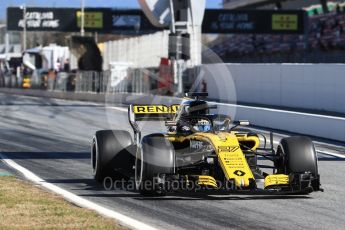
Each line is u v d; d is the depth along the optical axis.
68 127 73.12
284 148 31.30
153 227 24.70
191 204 29.73
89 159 46.94
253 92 105.06
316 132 66.75
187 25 108.69
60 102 126.75
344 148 56.44
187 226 25.39
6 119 84.06
